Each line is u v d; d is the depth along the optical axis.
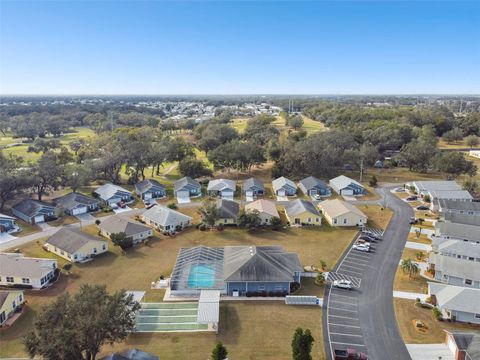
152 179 110.00
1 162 85.81
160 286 52.12
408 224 76.19
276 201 92.25
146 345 40.03
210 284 50.84
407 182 109.69
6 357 38.16
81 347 32.91
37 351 31.50
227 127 150.12
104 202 88.31
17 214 80.06
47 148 147.00
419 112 195.75
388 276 55.09
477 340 38.25
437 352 39.25
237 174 119.81
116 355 34.03
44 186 89.31
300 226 74.88
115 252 62.84
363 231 72.06
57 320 33.12
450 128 178.88
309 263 59.00
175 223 72.50
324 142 121.38
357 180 111.75
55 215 79.31
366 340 41.06
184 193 95.81
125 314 35.94
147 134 131.25
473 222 71.00
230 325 43.50
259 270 50.47
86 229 73.25
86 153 117.69
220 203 78.44
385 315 45.66
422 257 60.97
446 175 112.56
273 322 44.09
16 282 51.97
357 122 182.12
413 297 49.62
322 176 115.00
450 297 45.22
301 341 35.28
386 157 138.38
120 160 106.44
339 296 49.78
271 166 129.00
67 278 54.28
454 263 54.06
